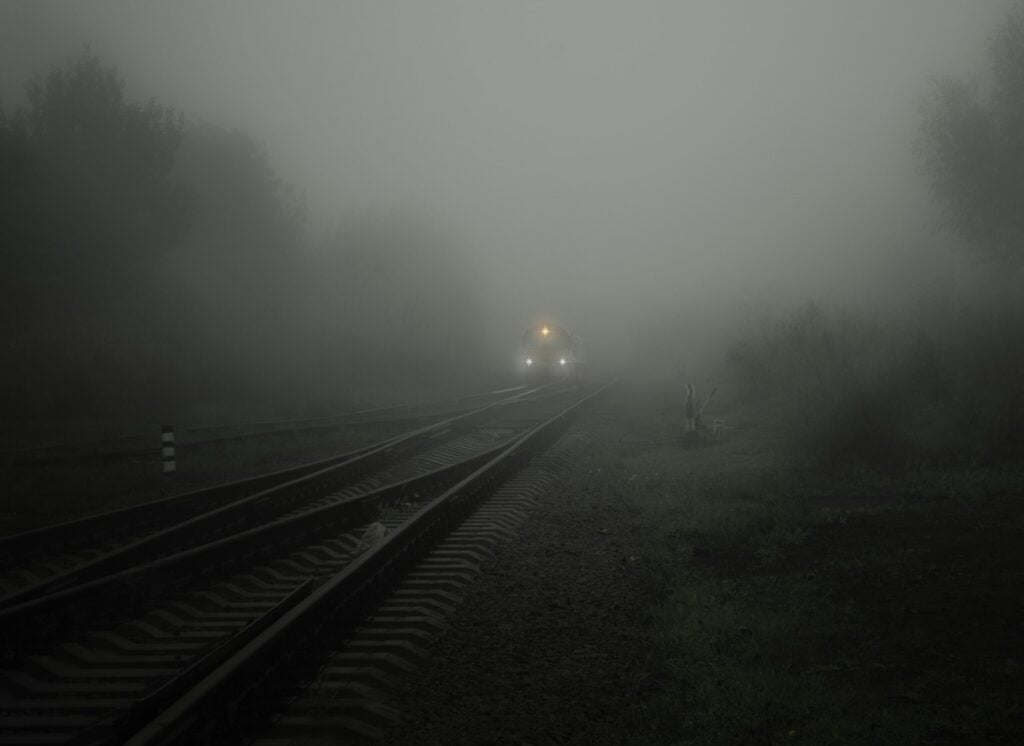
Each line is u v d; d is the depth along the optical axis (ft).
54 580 26.32
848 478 42.68
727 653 21.29
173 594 26.53
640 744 16.19
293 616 20.20
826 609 24.13
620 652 21.52
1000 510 33.40
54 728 17.24
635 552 32.09
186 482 51.19
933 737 15.75
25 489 45.70
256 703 17.90
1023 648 20.07
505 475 50.65
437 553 31.76
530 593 26.96
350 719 17.34
